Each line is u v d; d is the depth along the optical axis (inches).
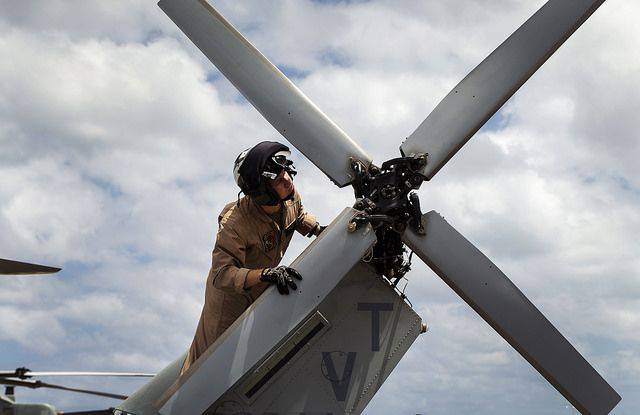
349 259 189.3
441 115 202.4
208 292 205.3
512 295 190.7
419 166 197.9
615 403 186.2
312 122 207.0
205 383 182.9
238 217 201.2
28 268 188.4
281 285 187.5
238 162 198.1
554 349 188.4
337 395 193.9
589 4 197.3
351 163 202.5
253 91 211.2
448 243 193.6
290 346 195.8
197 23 215.8
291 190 201.6
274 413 192.1
